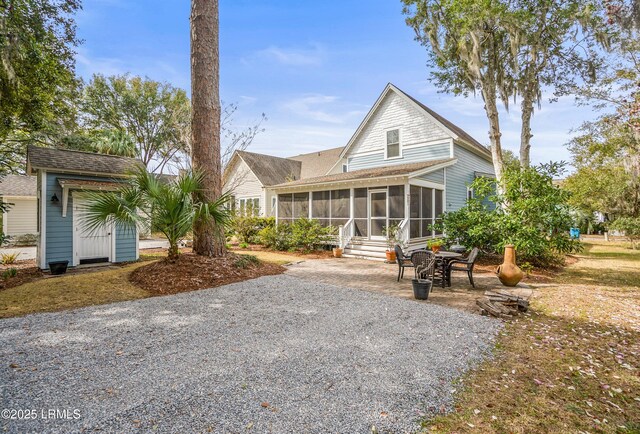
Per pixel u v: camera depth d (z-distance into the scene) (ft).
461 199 51.88
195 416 7.84
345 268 32.22
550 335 14.11
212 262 26.73
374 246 40.24
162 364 10.70
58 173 29.99
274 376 9.95
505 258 25.08
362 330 14.32
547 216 29.32
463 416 8.16
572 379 10.29
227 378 9.78
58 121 56.49
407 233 37.19
